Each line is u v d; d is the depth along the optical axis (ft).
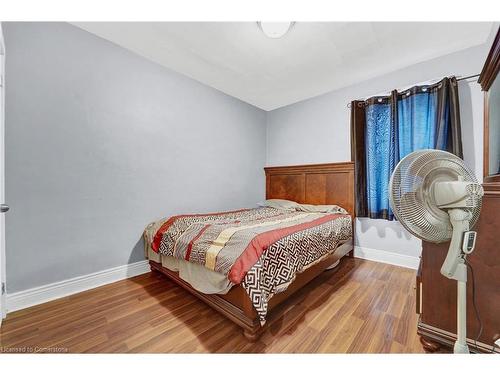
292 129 11.80
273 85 9.75
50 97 5.75
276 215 8.59
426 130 7.55
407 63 8.00
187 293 6.31
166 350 4.09
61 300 5.82
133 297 6.06
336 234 7.48
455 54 7.29
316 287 6.70
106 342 4.29
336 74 8.78
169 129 8.34
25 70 5.38
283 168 11.86
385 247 8.82
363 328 4.75
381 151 8.68
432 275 4.07
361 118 9.18
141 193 7.62
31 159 5.50
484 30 6.26
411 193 3.21
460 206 2.85
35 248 5.60
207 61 7.84
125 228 7.26
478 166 6.92
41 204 5.67
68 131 6.05
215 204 10.11
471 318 3.69
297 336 4.49
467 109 7.08
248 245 4.68
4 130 5.07
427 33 6.38
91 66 6.42
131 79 7.29
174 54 7.45
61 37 5.90
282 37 6.54
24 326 4.75
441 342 3.90
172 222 7.14
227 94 10.59
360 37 6.53
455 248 2.97
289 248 5.26
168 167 8.34
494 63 4.79
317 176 10.56
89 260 6.51
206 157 9.68
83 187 6.35
